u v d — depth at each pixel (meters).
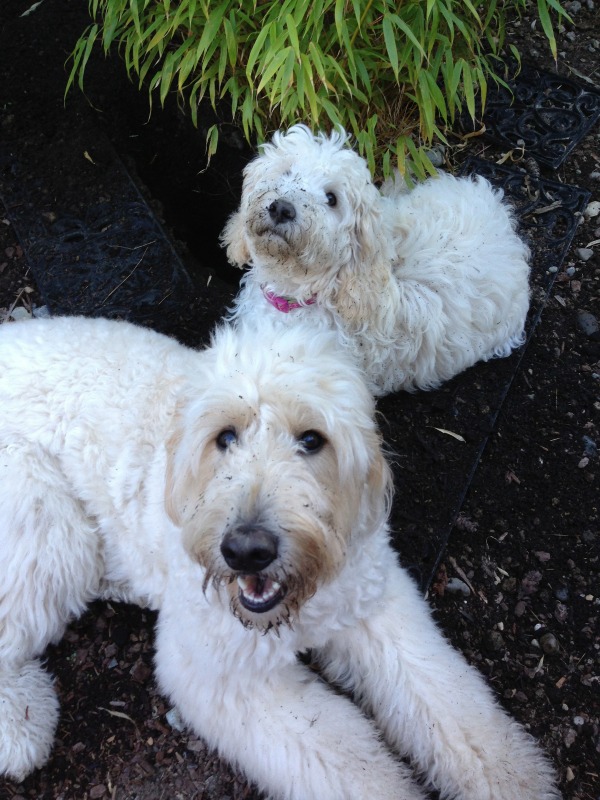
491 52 1.54
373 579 0.78
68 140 1.37
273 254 1.02
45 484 0.83
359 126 1.23
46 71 1.43
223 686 0.76
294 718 0.75
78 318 0.95
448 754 0.75
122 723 0.85
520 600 0.94
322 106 1.09
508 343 1.18
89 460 0.83
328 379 0.66
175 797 0.80
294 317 1.09
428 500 1.00
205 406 0.66
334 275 1.05
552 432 1.09
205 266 1.34
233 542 0.60
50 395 0.84
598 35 1.61
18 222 1.29
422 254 1.14
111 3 1.11
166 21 1.08
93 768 0.82
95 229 1.28
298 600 0.68
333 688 0.84
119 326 0.93
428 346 1.10
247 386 0.64
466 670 0.81
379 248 1.07
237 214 1.14
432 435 1.07
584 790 0.81
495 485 1.04
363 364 1.08
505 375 1.15
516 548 0.98
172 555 0.76
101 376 0.85
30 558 0.82
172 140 1.44
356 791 0.72
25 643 0.85
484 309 1.12
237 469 0.63
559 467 1.06
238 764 0.77
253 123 1.27
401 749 0.79
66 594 0.86
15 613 0.83
